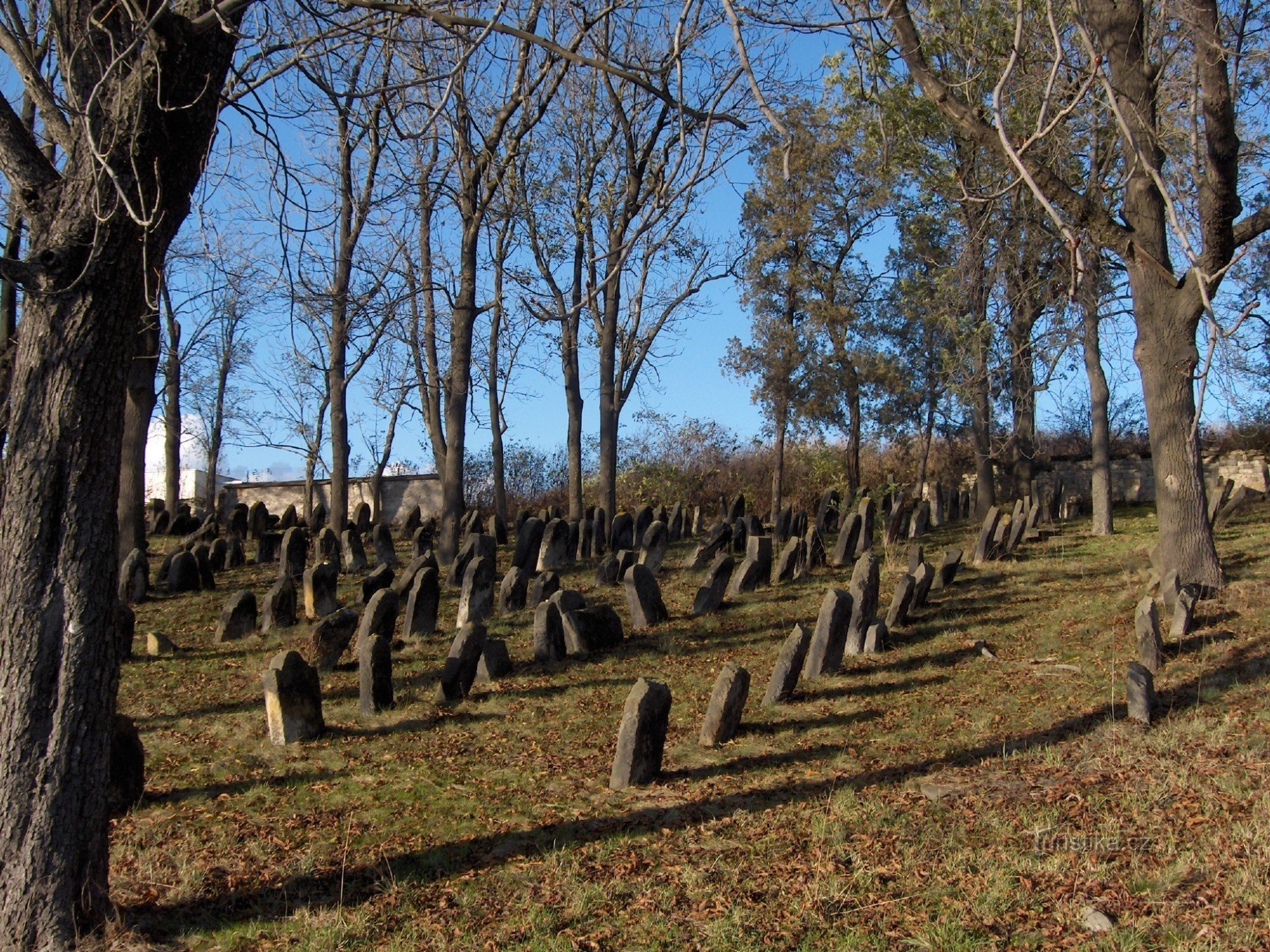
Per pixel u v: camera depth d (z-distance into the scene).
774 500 28.86
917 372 29.98
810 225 26.05
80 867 4.86
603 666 10.80
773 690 9.20
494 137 15.13
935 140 15.70
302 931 5.31
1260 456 27.88
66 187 5.03
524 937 5.25
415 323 22.19
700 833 6.44
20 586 4.81
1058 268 11.93
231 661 11.42
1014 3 4.03
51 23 5.35
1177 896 5.29
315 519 26.89
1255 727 7.66
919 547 15.78
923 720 8.57
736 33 3.18
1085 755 7.48
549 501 35.91
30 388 4.88
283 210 6.60
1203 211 10.81
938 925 5.11
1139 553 16.39
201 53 5.26
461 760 7.98
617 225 20.45
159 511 27.52
